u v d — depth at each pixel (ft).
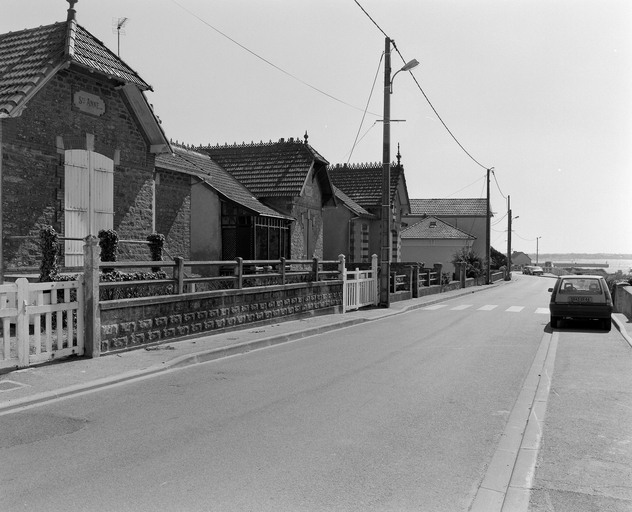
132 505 15.26
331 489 16.34
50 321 32.09
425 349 41.93
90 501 15.52
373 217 132.26
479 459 18.90
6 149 42.29
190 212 75.77
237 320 47.83
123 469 17.83
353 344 44.32
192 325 42.39
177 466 18.07
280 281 55.31
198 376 31.63
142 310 37.73
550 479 17.25
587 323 60.18
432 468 18.06
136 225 53.88
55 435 21.17
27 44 48.19
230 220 81.25
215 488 16.37
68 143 46.93
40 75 42.75
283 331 47.93
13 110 40.83
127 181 52.90
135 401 26.08
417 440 20.76
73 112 47.34
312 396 27.20
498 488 16.53
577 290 55.26
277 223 88.69
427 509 15.15
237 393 27.71
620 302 73.46
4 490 16.25
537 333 52.13
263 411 24.48
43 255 40.68
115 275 42.57
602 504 15.51
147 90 51.65
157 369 32.71
